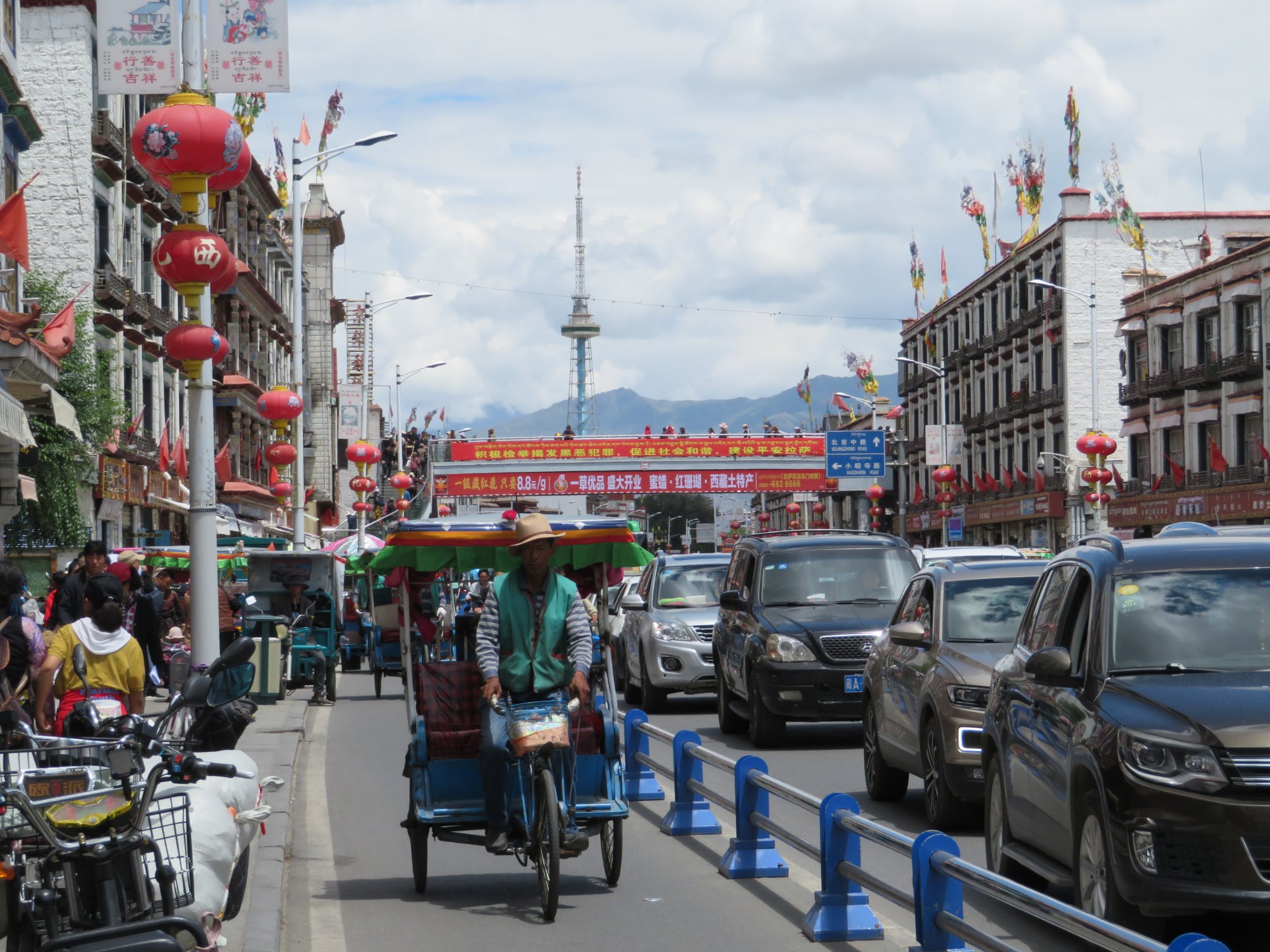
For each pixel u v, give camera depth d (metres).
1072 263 111.56
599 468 132.50
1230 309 88.88
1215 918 13.63
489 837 15.83
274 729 33.03
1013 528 125.44
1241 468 86.81
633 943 13.90
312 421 140.38
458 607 42.88
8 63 43.91
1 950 8.74
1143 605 13.74
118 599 19.02
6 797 8.49
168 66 24.61
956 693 18.77
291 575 52.66
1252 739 11.72
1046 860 14.12
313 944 14.20
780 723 28.55
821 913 13.95
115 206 67.00
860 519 166.88
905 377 162.38
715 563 39.03
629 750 23.52
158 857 8.98
